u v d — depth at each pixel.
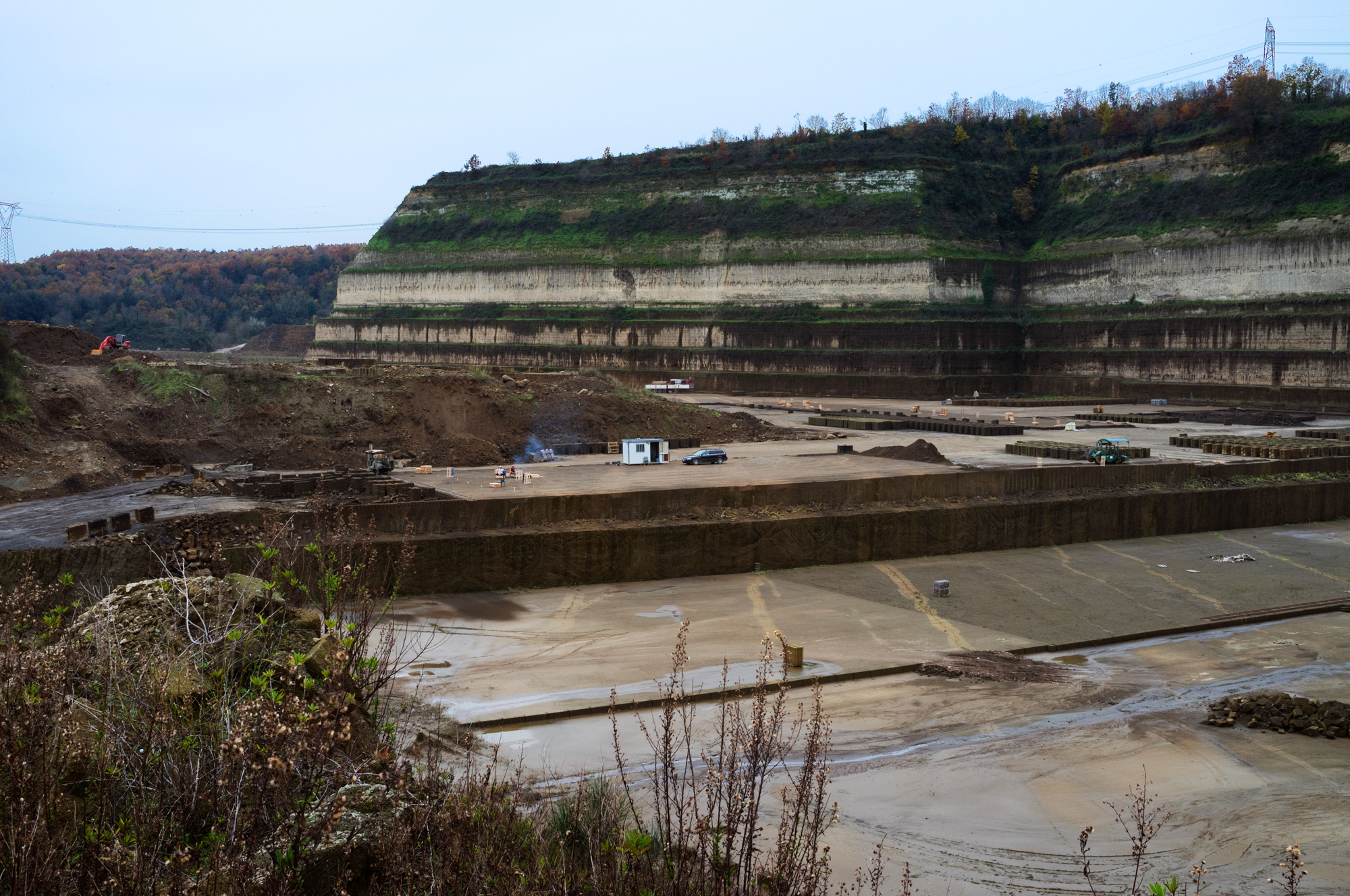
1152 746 21.52
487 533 34.81
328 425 51.31
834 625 30.94
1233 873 15.87
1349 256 99.50
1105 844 16.86
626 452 51.78
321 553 18.16
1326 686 26.23
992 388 119.75
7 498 37.03
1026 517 43.88
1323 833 17.39
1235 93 118.50
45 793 8.67
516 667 25.73
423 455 50.75
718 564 37.94
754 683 24.64
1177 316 110.50
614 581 36.28
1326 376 98.12
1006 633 30.45
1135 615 32.91
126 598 13.22
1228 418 83.69
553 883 10.09
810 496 41.88
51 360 50.62
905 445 58.81
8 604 12.76
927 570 39.12
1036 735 22.05
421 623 29.58
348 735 9.74
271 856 8.62
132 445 45.75
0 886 7.97
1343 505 52.06
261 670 12.32
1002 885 15.27
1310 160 109.00
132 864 8.34
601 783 15.36
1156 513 47.03
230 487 40.06
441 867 9.41
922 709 23.61
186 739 10.06
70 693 10.80
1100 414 82.31
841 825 17.17
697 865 10.98
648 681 24.70
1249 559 41.84
